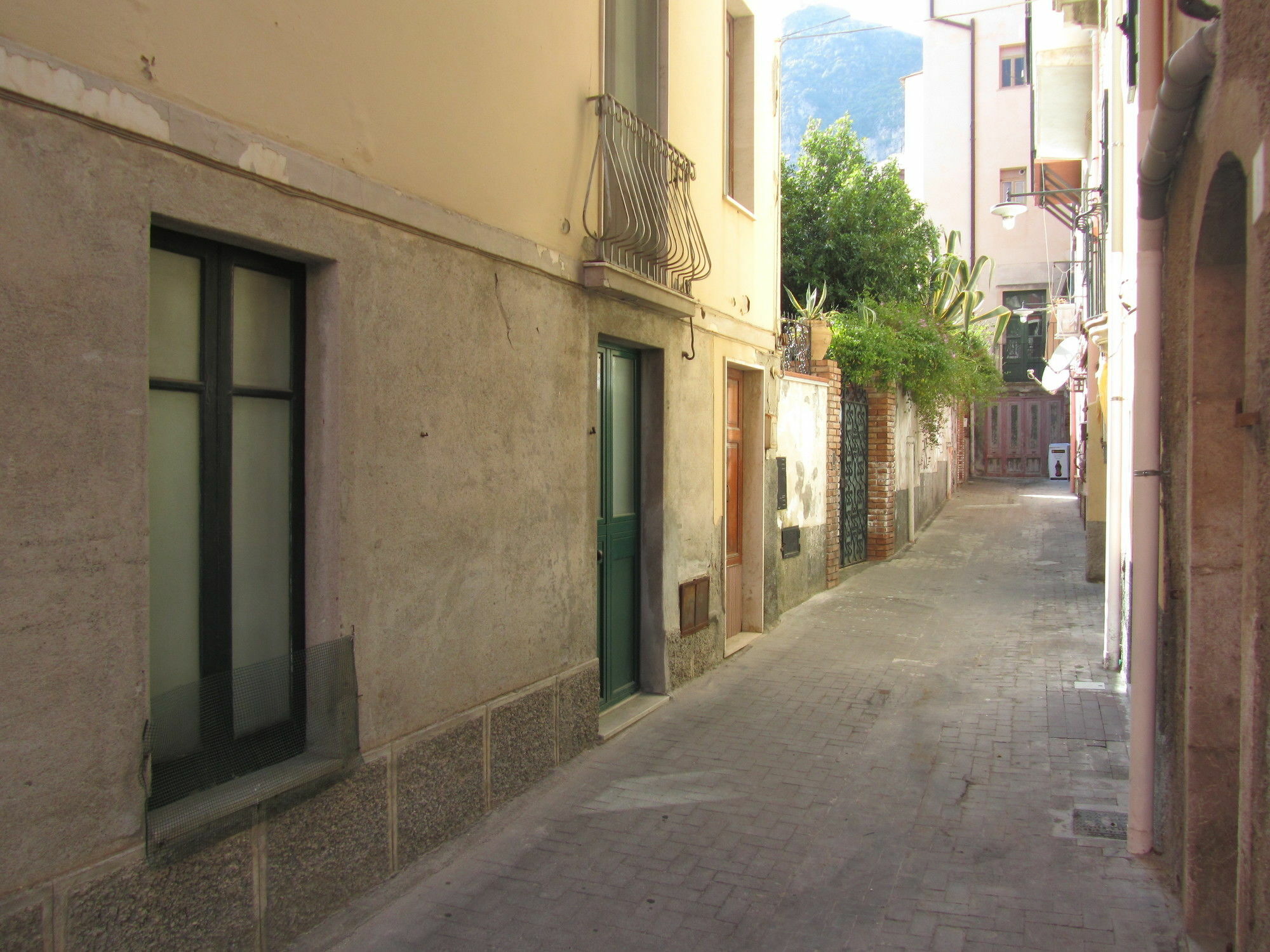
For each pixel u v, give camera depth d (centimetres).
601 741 558
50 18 251
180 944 290
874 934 345
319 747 354
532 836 430
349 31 359
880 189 1584
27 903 246
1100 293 1058
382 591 377
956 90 2683
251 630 344
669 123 664
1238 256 321
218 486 328
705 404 734
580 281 530
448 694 419
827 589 1090
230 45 306
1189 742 330
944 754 536
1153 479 404
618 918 359
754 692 675
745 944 340
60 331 253
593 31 549
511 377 464
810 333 1121
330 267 353
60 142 253
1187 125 342
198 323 321
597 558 587
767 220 889
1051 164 1734
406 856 392
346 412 357
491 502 449
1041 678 694
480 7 441
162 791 301
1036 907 362
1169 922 348
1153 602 404
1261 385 233
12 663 243
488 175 447
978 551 1381
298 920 336
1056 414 2706
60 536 254
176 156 286
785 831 436
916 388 1376
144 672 277
